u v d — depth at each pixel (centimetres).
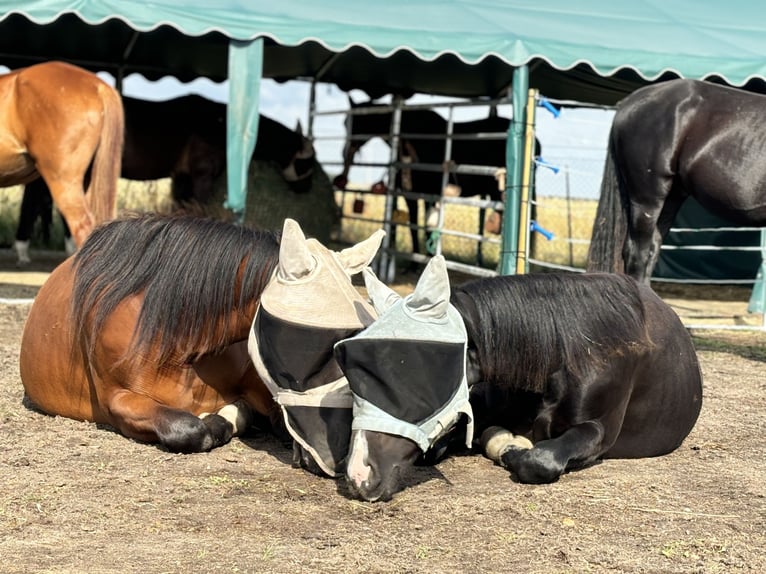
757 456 409
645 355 364
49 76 706
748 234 1193
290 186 1223
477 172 927
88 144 703
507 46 767
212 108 1147
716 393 550
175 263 362
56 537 281
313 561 268
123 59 1294
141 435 374
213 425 374
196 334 360
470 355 326
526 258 802
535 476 338
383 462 279
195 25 714
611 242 696
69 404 412
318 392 306
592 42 789
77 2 688
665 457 402
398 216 1120
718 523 318
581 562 277
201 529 290
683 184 668
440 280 285
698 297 1119
